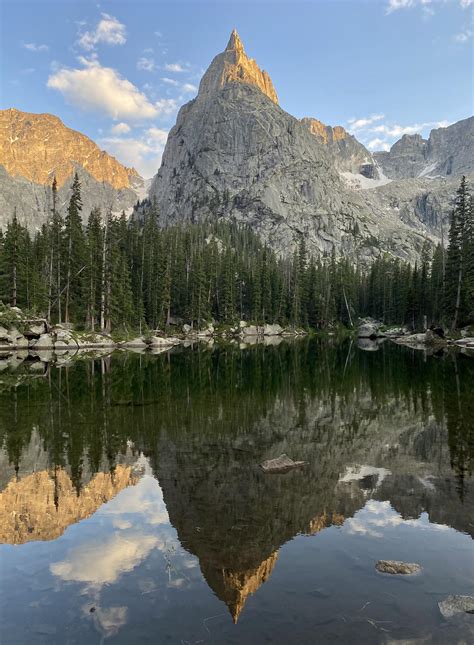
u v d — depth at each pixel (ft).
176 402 76.38
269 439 52.85
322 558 25.63
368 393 84.84
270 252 504.43
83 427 59.06
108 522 30.99
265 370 124.88
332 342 273.95
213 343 259.60
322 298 405.18
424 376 106.83
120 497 35.55
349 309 424.46
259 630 19.04
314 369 127.34
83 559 26.07
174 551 26.78
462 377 103.76
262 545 27.22
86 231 250.37
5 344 190.39
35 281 221.46
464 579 23.26
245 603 21.07
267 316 374.84
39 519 31.81
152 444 50.75
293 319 373.40
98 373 116.57
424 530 29.32
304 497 35.17
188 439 53.01
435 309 267.39
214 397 81.35
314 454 47.01
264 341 285.23
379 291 433.07
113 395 83.30
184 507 33.47
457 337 212.23
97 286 231.50
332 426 59.31
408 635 18.60
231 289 353.10
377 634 18.61
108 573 24.34
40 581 23.75
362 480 39.24
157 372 119.24
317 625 19.34
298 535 28.63
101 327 228.63
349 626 19.21
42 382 99.60
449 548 26.84
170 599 21.74
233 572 24.23
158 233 341.00
